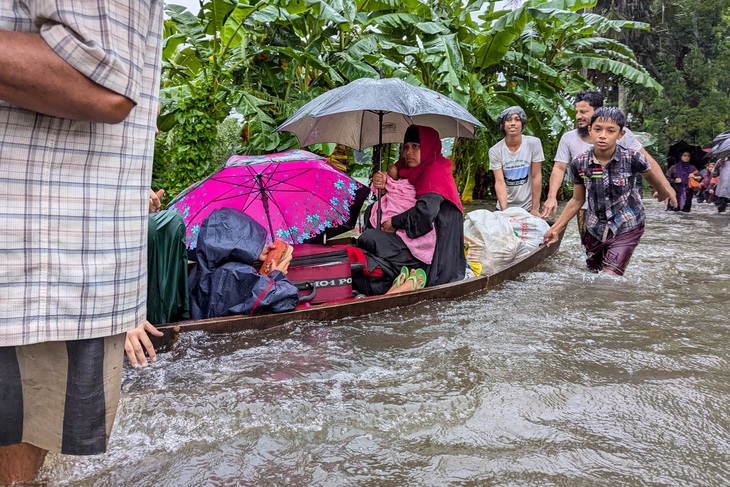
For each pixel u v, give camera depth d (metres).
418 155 4.53
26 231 1.22
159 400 2.26
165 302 3.07
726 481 1.76
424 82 10.99
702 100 34.25
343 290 3.81
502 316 3.63
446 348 2.97
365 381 2.51
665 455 1.91
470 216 5.33
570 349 2.98
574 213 5.44
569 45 13.04
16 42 1.08
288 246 3.61
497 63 11.79
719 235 8.04
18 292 1.22
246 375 2.56
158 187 9.05
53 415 1.34
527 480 1.75
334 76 9.09
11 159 1.20
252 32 9.12
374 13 10.77
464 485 1.71
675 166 13.08
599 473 1.79
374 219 4.72
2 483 1.61
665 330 3.35
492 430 2.07
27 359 1.31
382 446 1.95
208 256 3.40
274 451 1.90
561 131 11.39
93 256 1.29
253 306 3.22
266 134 8.34
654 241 7.38
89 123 1.25
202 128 8.34
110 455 1.83
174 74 9.80
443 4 11.94
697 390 2.46
